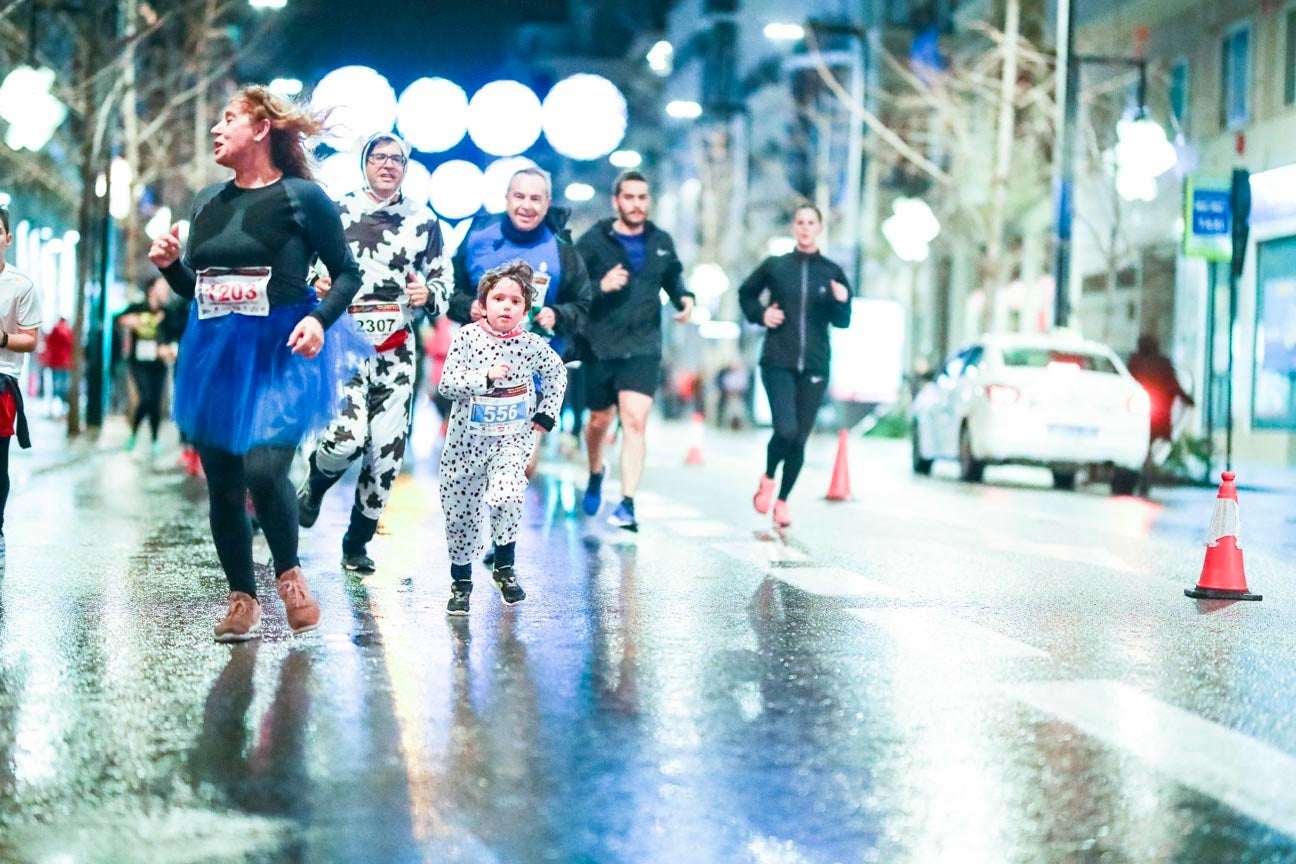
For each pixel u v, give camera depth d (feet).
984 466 129.80
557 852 25.89
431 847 26.08
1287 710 37.29
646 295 74.84
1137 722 35.65
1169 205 199.52
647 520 85.20
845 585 58.80
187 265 43.06
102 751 31.89
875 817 27.94
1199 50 193.47
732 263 378.32
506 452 49.62
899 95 309.63
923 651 44.50
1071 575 63.67
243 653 42.60
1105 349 132.16
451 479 49.60
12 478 106.52
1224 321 185.16
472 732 33.94
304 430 43.29
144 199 290.35
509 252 63.57
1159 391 135.13
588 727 34.53
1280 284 174.60
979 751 32.73
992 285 221.05
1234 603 55.98
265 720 34.73
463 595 50.11
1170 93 201.26
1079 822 27.68
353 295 43.01
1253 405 178.40
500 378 48.75
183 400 42.83
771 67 407.44
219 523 44.14
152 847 25.93
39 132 145.48
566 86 192.95
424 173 182.80
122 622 47.50
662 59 298.76
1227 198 115.96
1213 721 35.88
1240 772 31.30
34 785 29.43
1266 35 178.81
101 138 180.04
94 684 38.29
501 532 51.90
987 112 260.21
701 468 142.31
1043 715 36.22
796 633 47.29
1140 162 161.68
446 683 39.01
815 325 80.79
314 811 27.99
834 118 334.85
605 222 74.84
